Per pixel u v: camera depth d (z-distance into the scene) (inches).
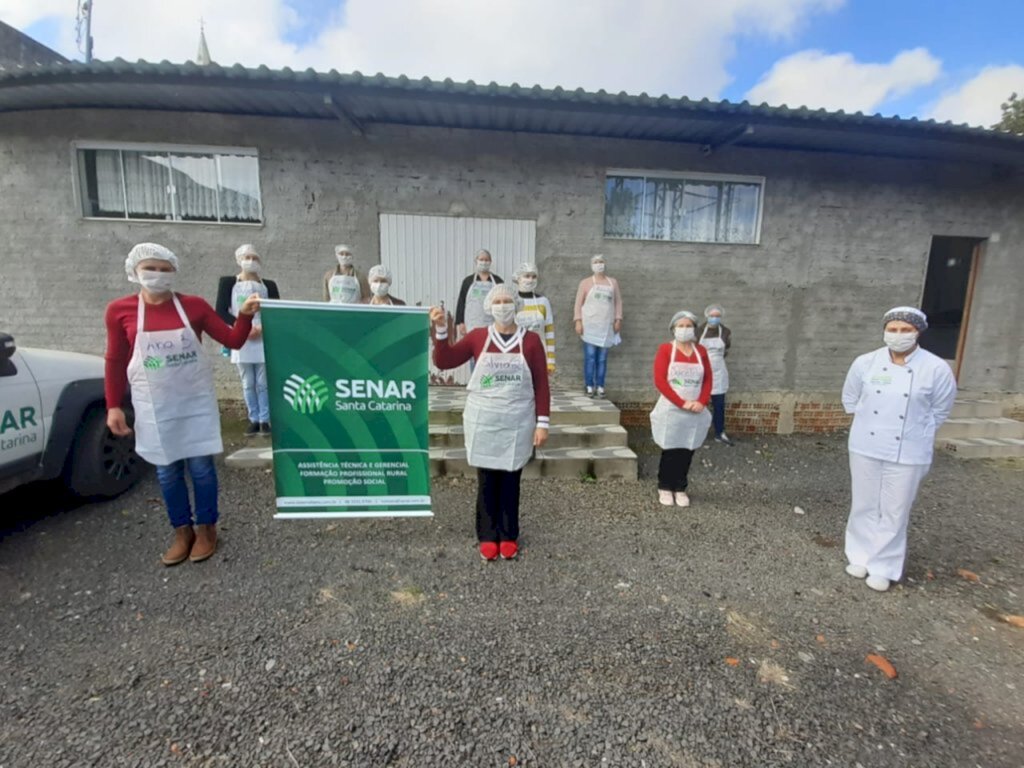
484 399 132.6
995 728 91.0
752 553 150.5
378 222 251.8
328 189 248.7
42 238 243.9
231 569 131.7
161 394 122.5
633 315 273.0
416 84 198.2
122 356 124.1
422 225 254.2
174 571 130.3
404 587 126.0
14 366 137.7
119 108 235.1
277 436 134.3
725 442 264.7
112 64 188.9
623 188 269.1
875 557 135.3
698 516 174.2
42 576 126.5
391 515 140.6
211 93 210.2
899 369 131.2
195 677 95.8
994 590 137.3
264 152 244.2
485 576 132.0
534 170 256.8
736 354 282.8
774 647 109.6
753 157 268.7
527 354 133.7
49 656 100.3
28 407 139.3
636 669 101.0
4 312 248.2
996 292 302.2
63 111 236.5
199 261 249.9
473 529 157.1
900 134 234.1
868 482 135.6
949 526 178.4
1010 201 292.7
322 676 96.8
